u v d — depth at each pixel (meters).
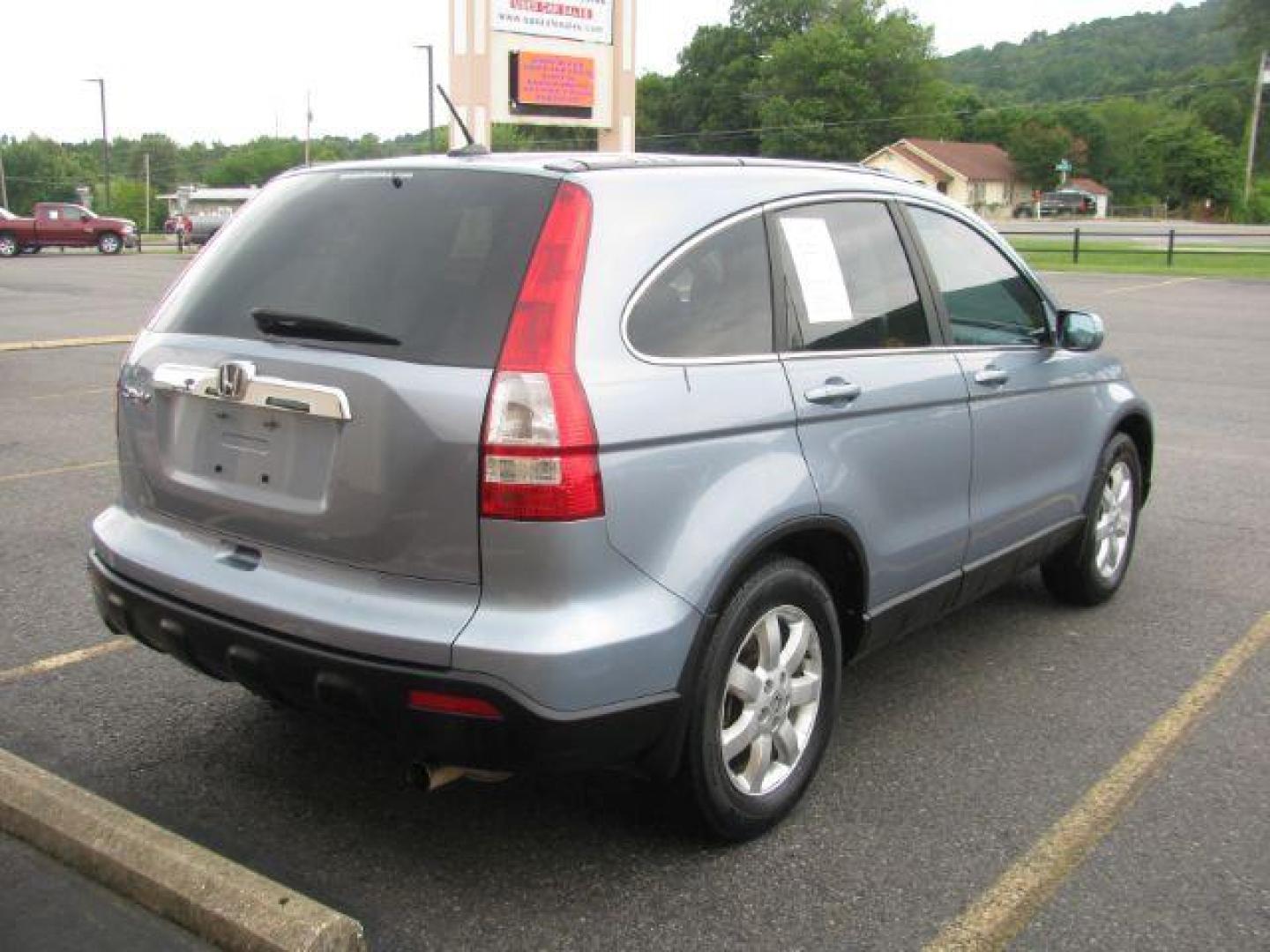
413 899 3.16
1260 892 3.24
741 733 3.35
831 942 3.01
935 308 4.18
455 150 3.50
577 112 24.75
